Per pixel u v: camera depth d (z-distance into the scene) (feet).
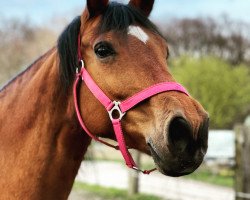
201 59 64.95
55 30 56.75
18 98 8.77
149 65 7.50
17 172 8.37
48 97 8.41
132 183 30.42
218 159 47.19
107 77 7.68
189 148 6.77
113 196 30.04
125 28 7.72
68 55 8.18
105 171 48.42
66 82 8.16
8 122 8.68
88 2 8.07
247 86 63.05
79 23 8.37
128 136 7.80
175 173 6.94
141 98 7.38
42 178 8.31
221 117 60.90
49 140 8.38
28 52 55.77
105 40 7.67
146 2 8.83
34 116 8.47
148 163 40.98
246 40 131.44
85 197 29.43
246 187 16.94
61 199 8.52
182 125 6.76
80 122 8.05
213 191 34.04
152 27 8.05
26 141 8.46
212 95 59.31
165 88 7.33
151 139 7.19
